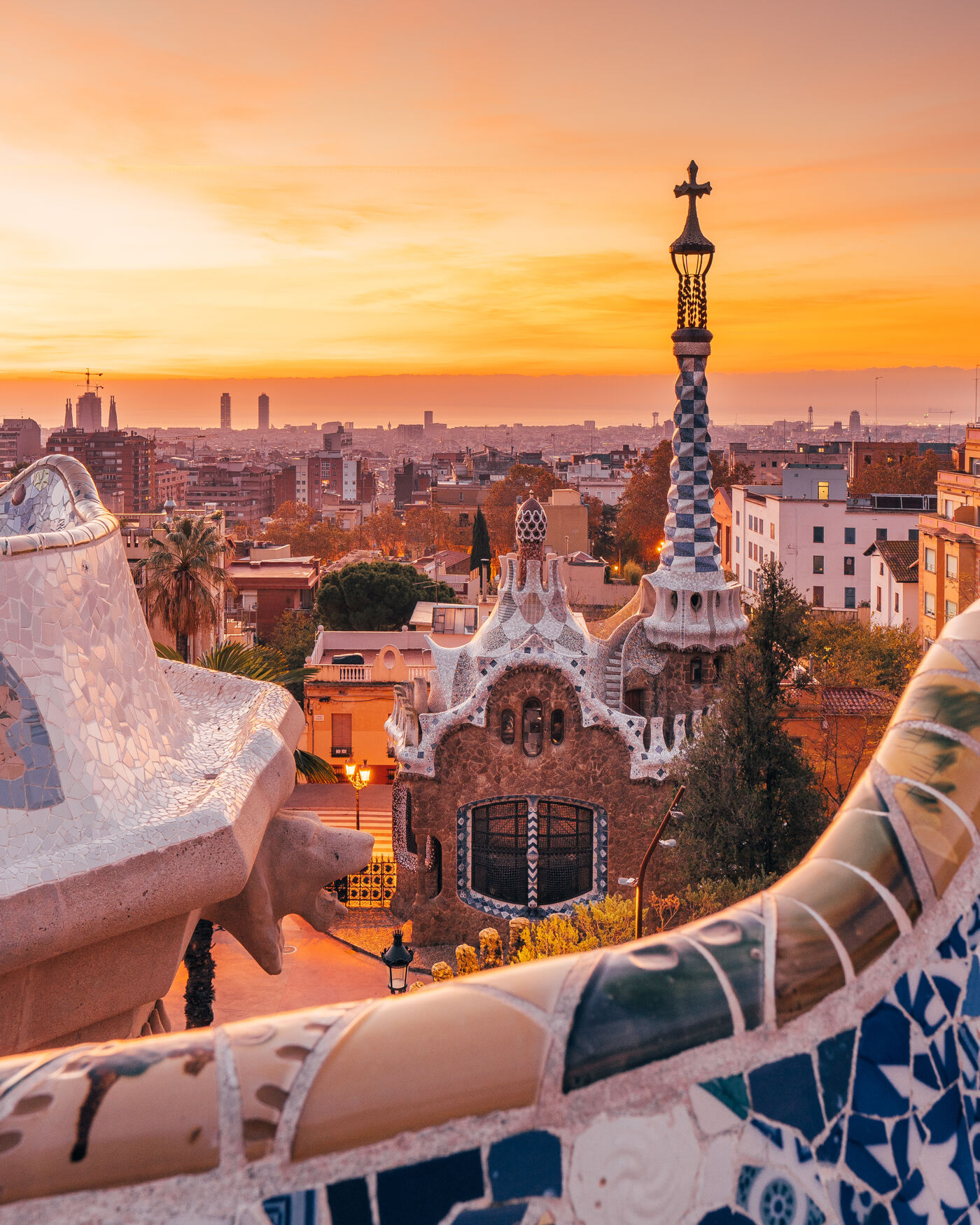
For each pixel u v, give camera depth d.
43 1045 10.55
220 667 41.31
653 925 28.62
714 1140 1.75
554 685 34.81
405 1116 1.65
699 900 27.81
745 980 1.81
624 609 41.03
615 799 35.00
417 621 77.88
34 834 10.64
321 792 55.91
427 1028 1.73
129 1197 1.57
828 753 38.91
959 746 2.07
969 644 2.20
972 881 1.97
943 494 73.25
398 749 35.62
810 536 102.44
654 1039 1.74
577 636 36.19
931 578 69.69
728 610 36.53
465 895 35.78
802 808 29.75
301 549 180.00
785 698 31.31
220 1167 1.60
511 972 1.85
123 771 12.07
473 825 35.62
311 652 79.19
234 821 11.45
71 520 14.48
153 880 10.48
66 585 11.98
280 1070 1.67
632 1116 1.72
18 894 9.63
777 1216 1.75
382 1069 1.68
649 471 150.12
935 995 1.89
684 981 1.80
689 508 36.69
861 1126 1.81
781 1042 1.79
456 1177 1.67
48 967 10.21
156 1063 1.67
